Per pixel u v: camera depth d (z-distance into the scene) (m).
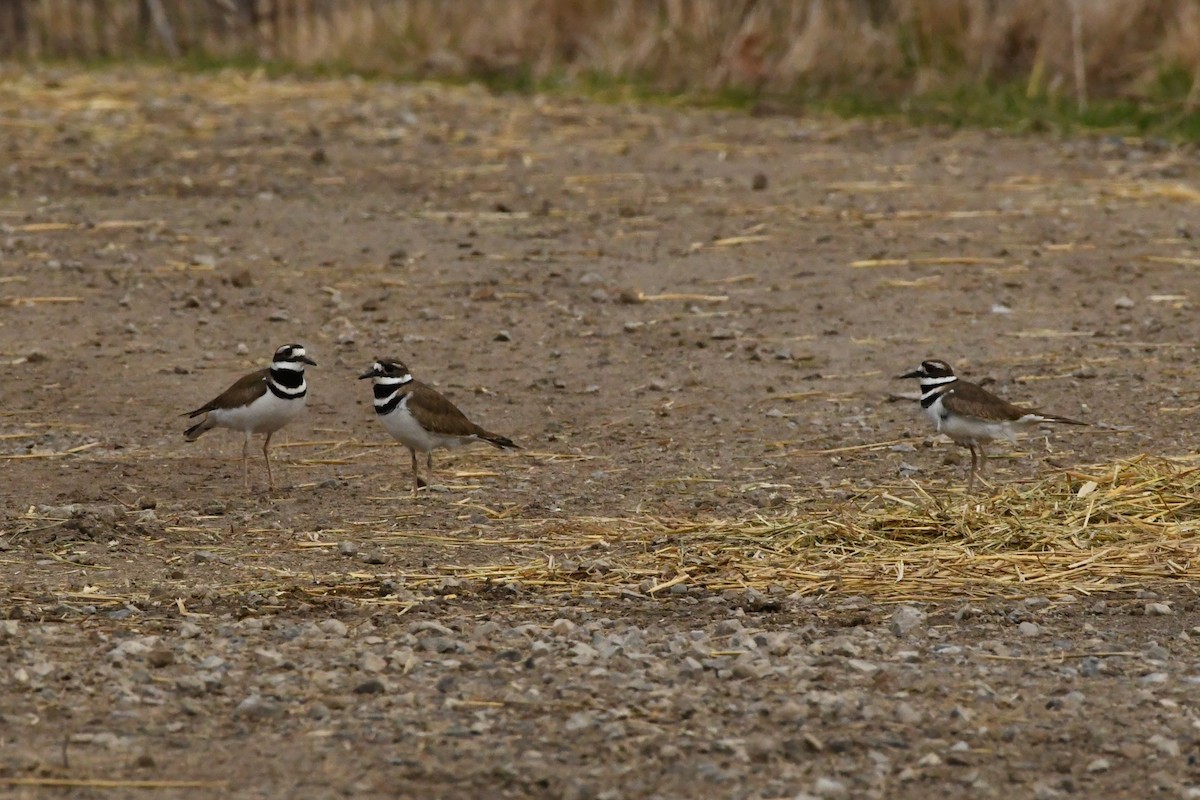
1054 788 7.84
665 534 11.96
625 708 8.59
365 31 31.52
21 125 25.61
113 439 14.42
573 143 25.25
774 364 16.41
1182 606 10.51
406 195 22.31
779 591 10.79
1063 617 10.32
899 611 10.21
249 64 31.83
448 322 17.56
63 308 17.78
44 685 8.76
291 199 21.98
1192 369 16.02
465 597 10.64
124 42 34.41
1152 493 12.48
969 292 18.47
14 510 12.52
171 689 8.77
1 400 15.33
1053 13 27.98
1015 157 24.45
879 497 12.77
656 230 20.81
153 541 11.84
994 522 11.99
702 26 29.34
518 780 7.76
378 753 8.03
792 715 8.52
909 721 8.51
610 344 17.00
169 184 22.61
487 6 31.25
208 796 7.57
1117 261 19.48
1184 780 7.92
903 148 25.05
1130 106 26.41
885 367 16.30
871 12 29.84
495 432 14.66
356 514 12.58
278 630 9.80
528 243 20.25
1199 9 27.38
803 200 22.16
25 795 7.54
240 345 16.78
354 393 15.71
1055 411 14.92
